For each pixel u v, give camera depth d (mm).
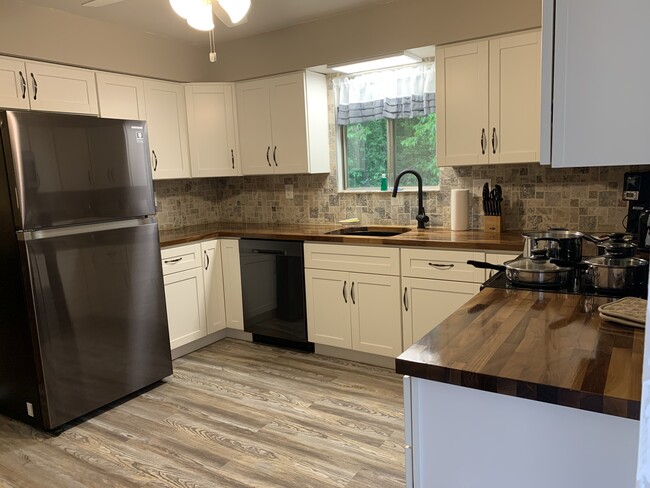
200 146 4102
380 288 3229
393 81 3689
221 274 3951
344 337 3439
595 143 759
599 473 1058
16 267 2494
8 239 2490
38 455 2439
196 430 2623
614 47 729
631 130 735
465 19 3039
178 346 3604
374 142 3924
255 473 2229
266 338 3928
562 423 1079
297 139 3838
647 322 512
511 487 1167
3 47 2941
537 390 1035
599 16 732
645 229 2279
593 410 983
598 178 3006
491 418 1161
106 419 2779
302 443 2457
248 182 4547
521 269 1849
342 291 3389
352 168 4059
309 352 3689
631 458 1018
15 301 2555
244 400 2945
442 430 1227
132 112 3672
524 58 2873
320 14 3490
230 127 4156
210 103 4090
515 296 1736
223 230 3951
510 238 2934
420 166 3758
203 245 3770
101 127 2766
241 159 4195
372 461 2287
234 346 3887
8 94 2951
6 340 2668
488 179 3381
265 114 3977
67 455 2432
